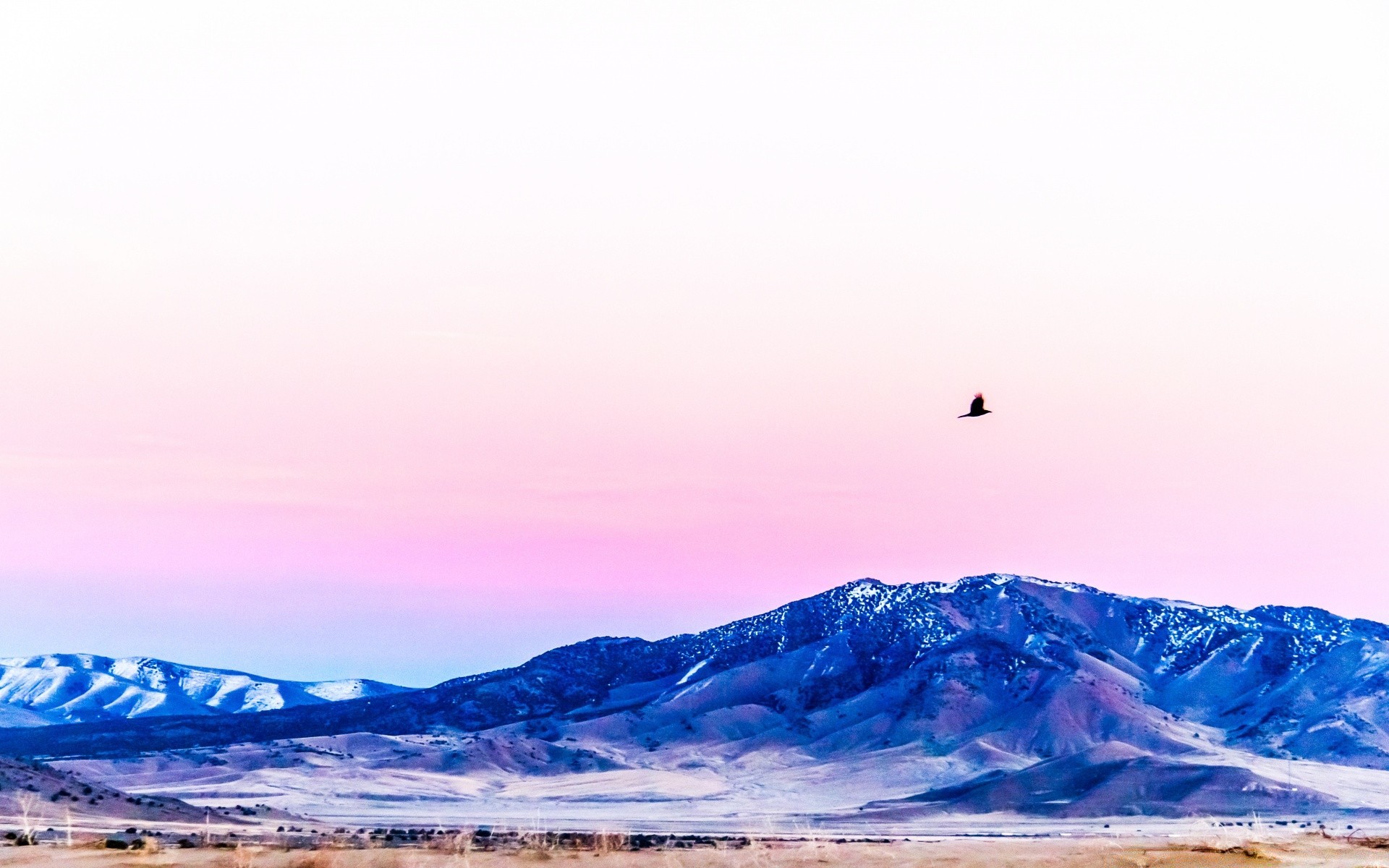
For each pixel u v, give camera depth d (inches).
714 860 5585.6
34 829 6323.8
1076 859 5679.1
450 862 5049.2
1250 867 5482.3
